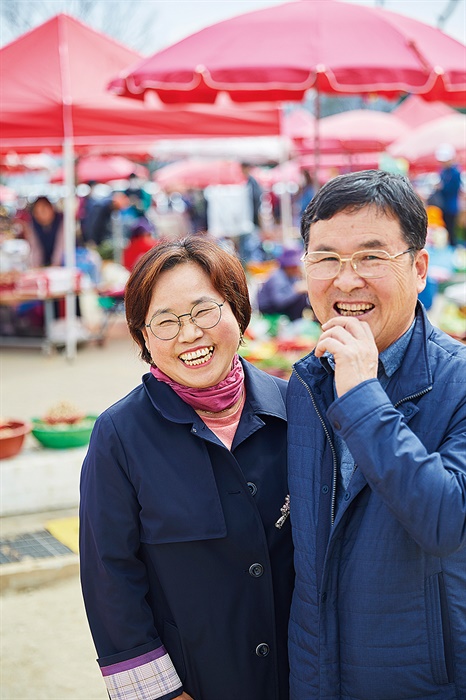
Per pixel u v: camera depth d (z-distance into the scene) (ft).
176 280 6.51
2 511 16.16
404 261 5.76
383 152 53.26
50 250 35.63
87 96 24.58
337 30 17.63
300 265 23.62
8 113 23.81
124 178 57.36
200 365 6.57
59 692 10.49
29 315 36.42
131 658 6.56
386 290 5.74
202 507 6.52
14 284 32.99
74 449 17.57
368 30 17.72
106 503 6.60
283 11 18.47
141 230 39.68
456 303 23.61
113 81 20.08
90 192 52.85
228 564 6.67
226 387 6.71
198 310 6.48
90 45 26.18
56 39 25.55
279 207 61.62
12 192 58.65
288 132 47.32
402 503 5.34
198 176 58.23
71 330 32.42
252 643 6.77
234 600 6.69
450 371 5.89
